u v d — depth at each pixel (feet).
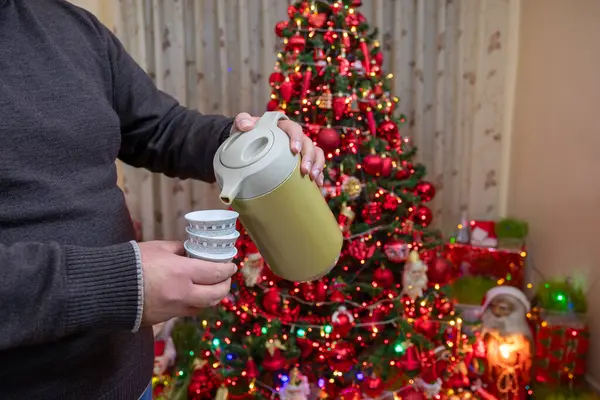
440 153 7.43
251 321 5.70
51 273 1.61
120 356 2.40
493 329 5.92
